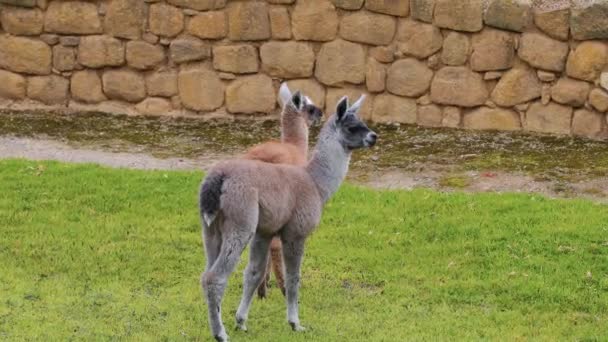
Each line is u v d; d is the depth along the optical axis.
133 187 31.45
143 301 24.02
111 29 38.94
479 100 37.00
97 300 23.98
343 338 22.03
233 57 38.47
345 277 25.73
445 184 32.34
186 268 26.12
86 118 38.97
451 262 26.53
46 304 23.66
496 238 27.72
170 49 38.81
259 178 20.61
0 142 36.12
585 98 35.88
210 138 37.03
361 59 37.78
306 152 26.69
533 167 33.41
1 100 39.66
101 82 39.44
